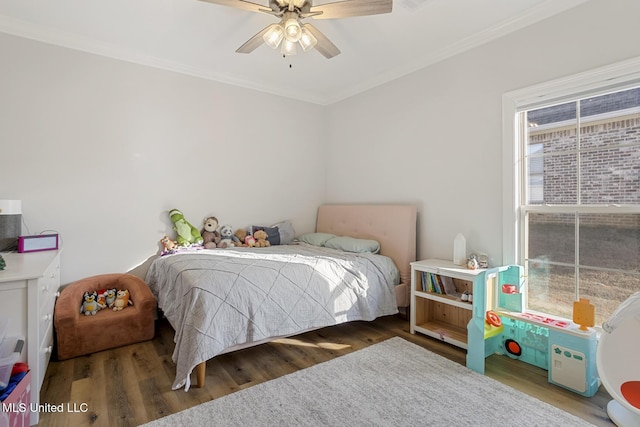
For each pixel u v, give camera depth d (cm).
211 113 350
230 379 203
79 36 271
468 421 162
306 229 427
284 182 407
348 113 404
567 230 227
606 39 201
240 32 265
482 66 266
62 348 227
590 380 184
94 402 178
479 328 213
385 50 293
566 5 216
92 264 287
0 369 139
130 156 304
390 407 174
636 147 197
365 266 282
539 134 240
